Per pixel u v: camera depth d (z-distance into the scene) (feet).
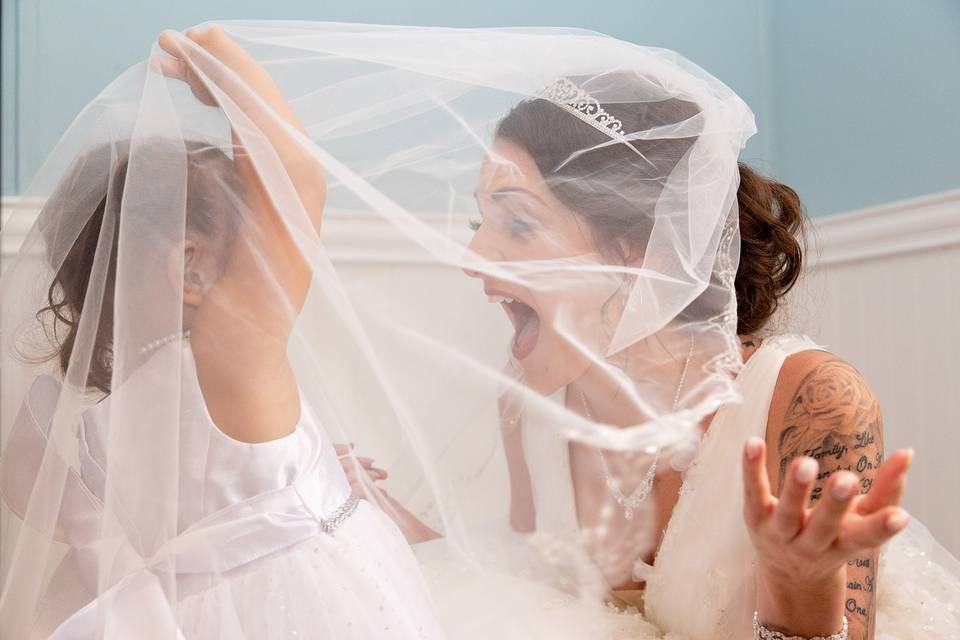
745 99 7.37
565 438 2.85
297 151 2.93
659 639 3.17
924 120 5.99
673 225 2.94
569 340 2.88
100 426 2.80
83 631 2.60
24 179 6.09
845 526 2.14
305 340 2.98
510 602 2.87
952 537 5.72
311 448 2.99
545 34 3.40
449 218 3.11
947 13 5.79
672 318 2.90
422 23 6.75
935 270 5.87
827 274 6.77
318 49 3.23
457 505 2.89
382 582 2.83
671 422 2.79
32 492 2.81
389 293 2.95
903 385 6.12
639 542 3.27
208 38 3.15
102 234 2.84
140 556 2.62
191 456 2.81
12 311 3.07
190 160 2.89
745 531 3.30
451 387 2.90
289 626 2.70
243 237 2.86
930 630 3.89
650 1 7.16
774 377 3.42
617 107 3.09
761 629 2.70
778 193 3.94
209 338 2.85
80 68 6.20
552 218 2.99
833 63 6.79
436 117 3.24
